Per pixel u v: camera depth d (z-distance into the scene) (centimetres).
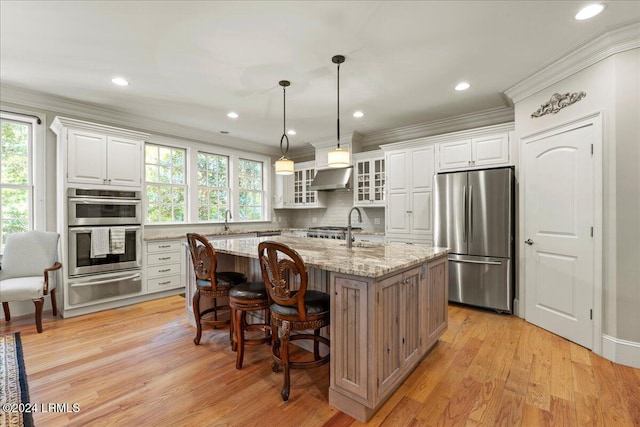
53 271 335
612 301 234
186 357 246
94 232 356
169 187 490
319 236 558
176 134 488
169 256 434
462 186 369
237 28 223
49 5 196
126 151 387
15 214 346
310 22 216
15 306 342
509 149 352
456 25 221
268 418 173
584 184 255
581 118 255
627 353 226
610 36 225
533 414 174
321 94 351
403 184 444
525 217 320
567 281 272
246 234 553
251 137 562
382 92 345
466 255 365
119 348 262
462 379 211
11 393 195
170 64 278
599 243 241
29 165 354
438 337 253
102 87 331
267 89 335
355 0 194
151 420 171
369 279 164
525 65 281
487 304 351
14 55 262
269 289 201
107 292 376
